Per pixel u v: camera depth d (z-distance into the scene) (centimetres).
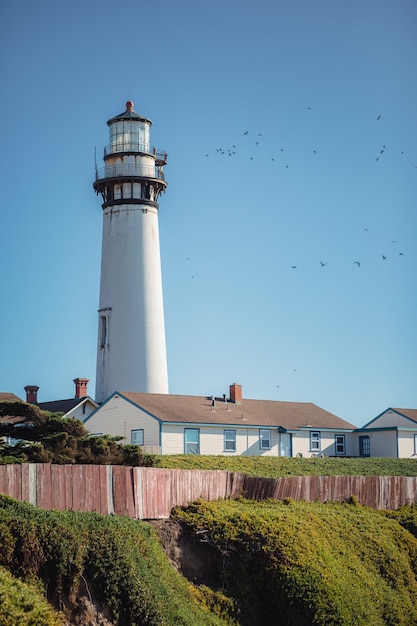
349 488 5575
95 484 4081
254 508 4838
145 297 7531
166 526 4316
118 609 3578
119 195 7644
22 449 4322
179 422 6750
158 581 3784
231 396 7694
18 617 3027
